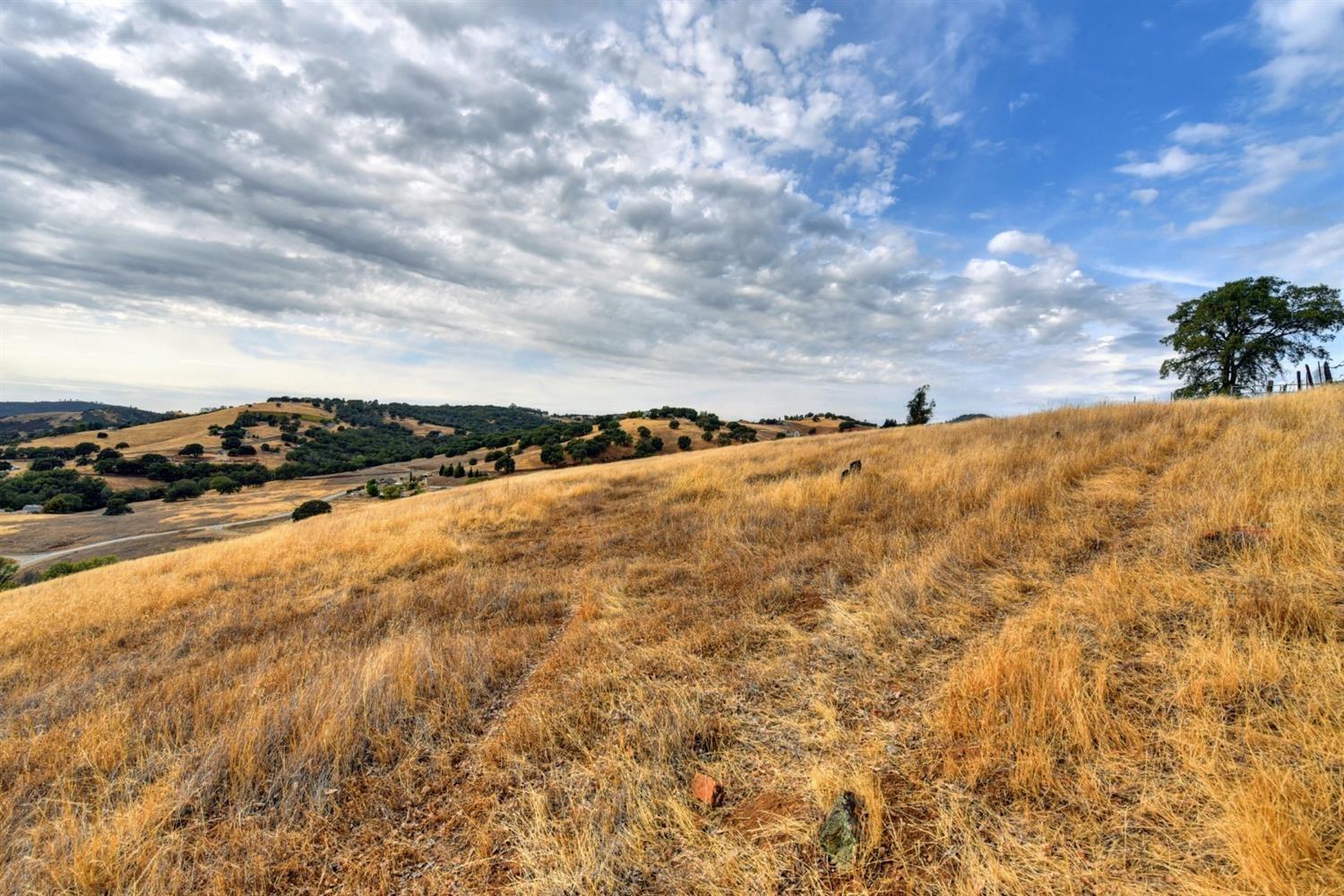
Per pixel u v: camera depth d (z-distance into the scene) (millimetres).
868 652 4469
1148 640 3861
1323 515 5117
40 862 2965
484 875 2805
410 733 4141
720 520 9711
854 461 13398
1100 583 4684
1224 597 4098
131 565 13430
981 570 5738
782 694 4102
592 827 2906
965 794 2842
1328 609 3670
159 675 5840
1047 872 2344
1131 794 2670
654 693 4250
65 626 7719
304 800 3484
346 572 9469
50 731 4555
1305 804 2336
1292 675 3125
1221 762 2660
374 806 3398
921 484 9461
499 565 9438
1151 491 7406
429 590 8125
